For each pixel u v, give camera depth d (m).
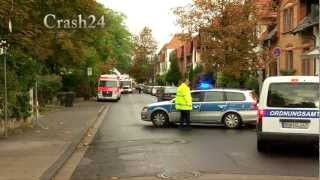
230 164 13.04
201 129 22.22
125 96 78.75
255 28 39.00
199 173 11.80
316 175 11.62
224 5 39.09
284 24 38.25
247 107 22.66
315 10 30.94
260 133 14.93
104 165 13.11
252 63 38.84
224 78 39.88
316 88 14.64
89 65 56.88
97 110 36.06
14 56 20.16
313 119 14.55
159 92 49.78
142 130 21.89
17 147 15.68
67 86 55.38
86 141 18.12
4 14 17.36
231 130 21.81
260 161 13.50
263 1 40.91
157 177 11.41
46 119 27.38
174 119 23.28
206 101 23.06
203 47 39.38
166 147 16.23
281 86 14.87
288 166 12.77
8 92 19.50
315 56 28.44
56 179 11.43
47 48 24.41
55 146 15.94
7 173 11.43
